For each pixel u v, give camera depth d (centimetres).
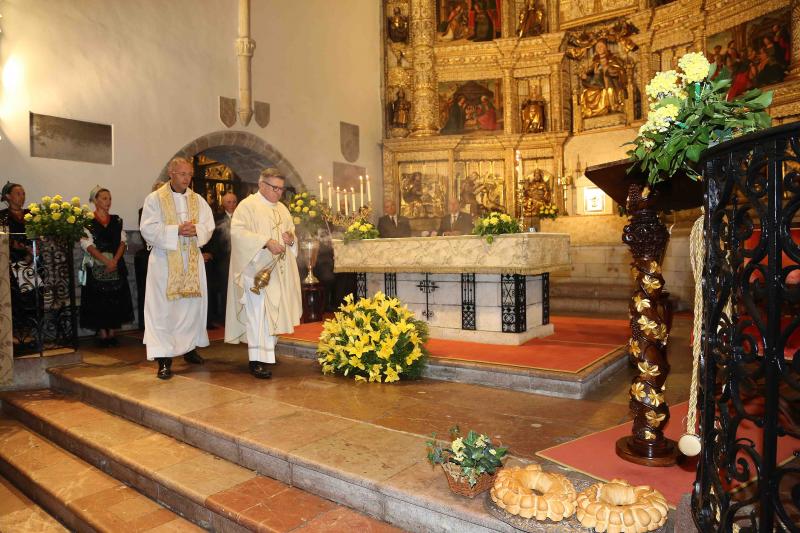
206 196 1067
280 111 1066
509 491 228
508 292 552
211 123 941
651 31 1110
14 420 500
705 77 227
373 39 1298
